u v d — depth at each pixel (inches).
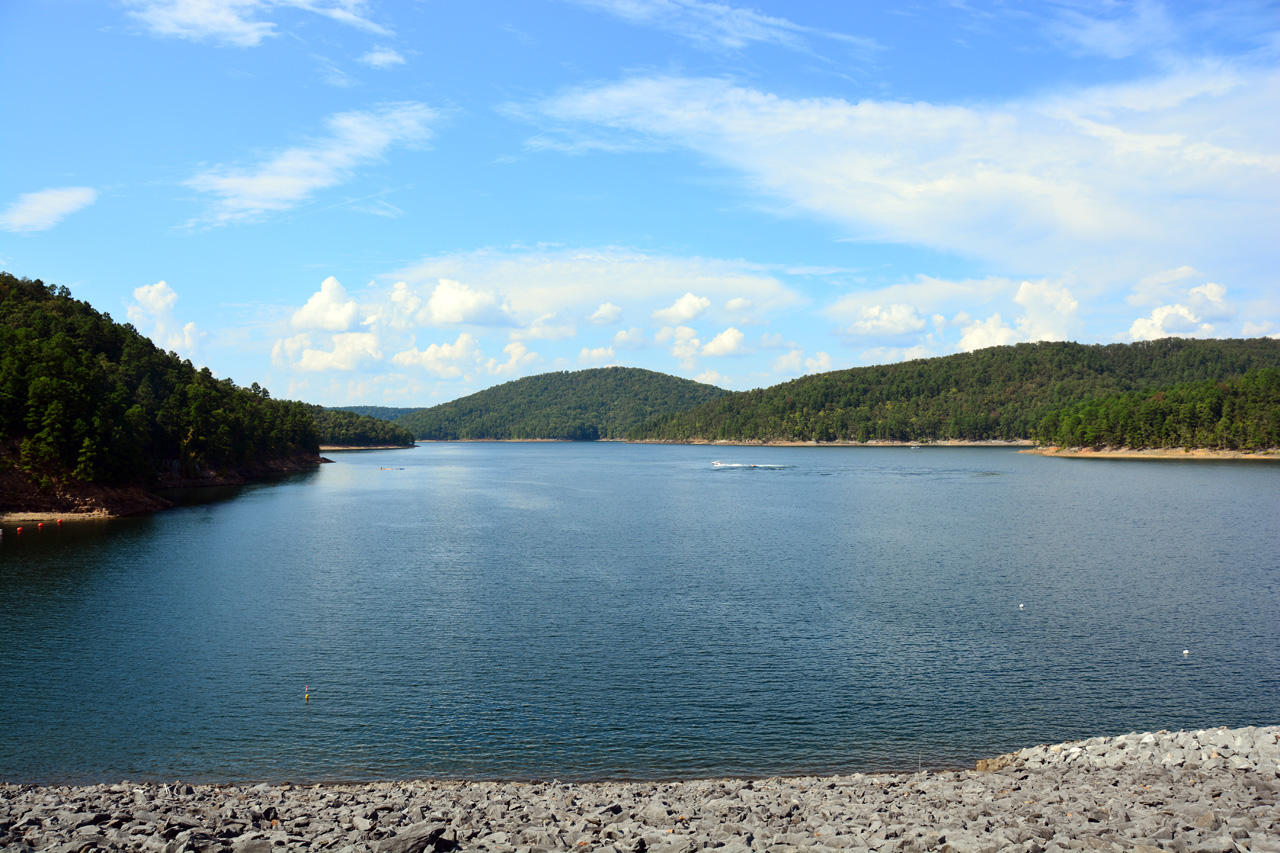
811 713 1425.9
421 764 1213.1
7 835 799.1
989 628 1983.3
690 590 2425.0
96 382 4864.7
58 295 7268.7
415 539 3528.5
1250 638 1884.8
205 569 2728.8
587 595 2351.1
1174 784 948.0
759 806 957.2
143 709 1428.4
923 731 1348.4
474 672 1640.0
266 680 1585.9
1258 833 745.6
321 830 847.1
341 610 2146.9
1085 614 2121.1
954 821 854.5
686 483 7372.1
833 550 3248.0
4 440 4153.5
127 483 4616.1
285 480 7583.7
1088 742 1197.1
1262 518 4266.7
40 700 1467.8
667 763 1222.9
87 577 2564.0
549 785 1112.8
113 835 810.8
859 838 794.2
